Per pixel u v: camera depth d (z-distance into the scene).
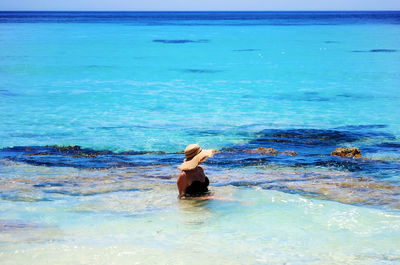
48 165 10.10
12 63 33.44
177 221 6.27
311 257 4.96
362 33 73.94
